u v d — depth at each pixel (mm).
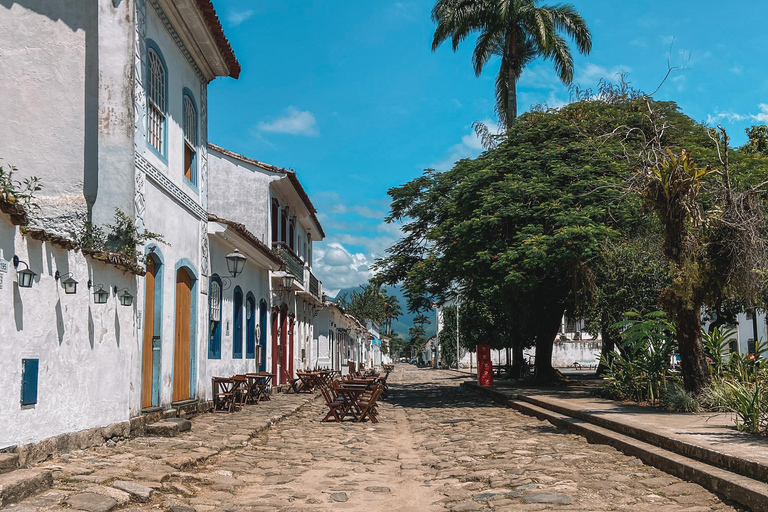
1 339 6504
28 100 10430
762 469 6332
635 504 6344
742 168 19172
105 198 10125
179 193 12688
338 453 10391
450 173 23844
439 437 12477
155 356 11531
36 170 10320
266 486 7727
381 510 6711
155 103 11586
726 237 11961
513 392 20250
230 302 16672
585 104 22859
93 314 8539
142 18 10789
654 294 15922
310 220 29828
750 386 11297
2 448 6469
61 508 5641
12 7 10570
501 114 30203
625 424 10000
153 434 10227
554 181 19203
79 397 8141
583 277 17422
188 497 6914
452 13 29000
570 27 28844
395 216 26250
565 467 8328
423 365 114062
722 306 19031
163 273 11719
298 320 28156
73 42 10555
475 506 6613
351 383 16391
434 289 25688
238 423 12594
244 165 22203
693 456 7711
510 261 17750
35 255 7145
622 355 17875
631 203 17703
